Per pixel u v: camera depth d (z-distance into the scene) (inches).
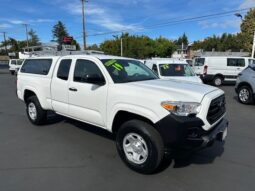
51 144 186.7
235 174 141.9
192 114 127.3
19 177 136.0
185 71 360.5
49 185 128.3
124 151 147.9
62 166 149.9
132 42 2412.6
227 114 290.5
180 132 123.3
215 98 139.3
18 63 1093.1
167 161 156.2
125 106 143.7
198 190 125.1
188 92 136.5
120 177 137.3
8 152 171.2
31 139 197.8
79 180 133.7
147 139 134.0
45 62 218.2
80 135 207.5
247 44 1628.9
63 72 195.8
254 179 136.3
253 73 343.3
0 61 2994.6
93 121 170.2
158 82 162.1
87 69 175.6
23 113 291.7
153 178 136.5
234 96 435.5
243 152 173.6
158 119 128.6
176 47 3152.1
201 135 128.1
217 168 148.9
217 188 126.9
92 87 163.8
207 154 169.2
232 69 605.6
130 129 141.5
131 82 159.5
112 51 2484.0
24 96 243.6
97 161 157.5
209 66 608.7
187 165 152.2
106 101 156.3
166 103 126.7
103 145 185.0
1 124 242.1
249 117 276.1
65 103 192.4
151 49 2466.8
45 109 220.5
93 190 124.3
